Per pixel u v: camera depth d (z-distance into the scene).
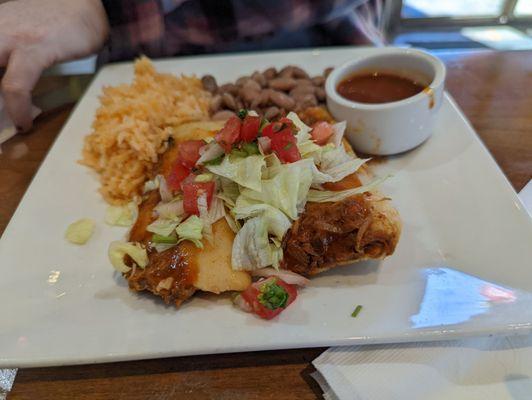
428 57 0.27
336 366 0.16
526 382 0.16
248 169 0.19
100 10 0.36
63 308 0.18
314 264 0.19
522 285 0.18
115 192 0.24
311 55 0.34
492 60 0.35
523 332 0.16
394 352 0.17
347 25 0.38
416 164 0.25
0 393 0.17
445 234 0.21
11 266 0.20
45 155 0.29
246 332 0.17
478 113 0.30
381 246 0.19
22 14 0.32
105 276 0.20
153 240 0.19
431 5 0.73
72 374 0.17
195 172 0.20
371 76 0.29
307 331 0.17
